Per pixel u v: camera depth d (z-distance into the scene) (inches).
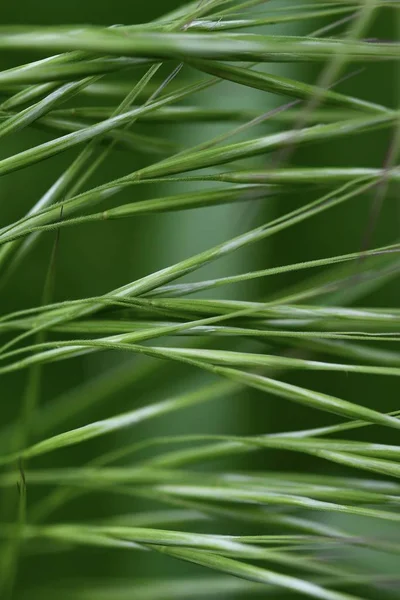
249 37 8.2
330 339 8.9
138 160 15.4
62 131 8.9
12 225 8.5
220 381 9.2
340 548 9.2
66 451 13.9
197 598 10.7
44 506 9.7
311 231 15.0
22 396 14.6
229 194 8.6
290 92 8.4
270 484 9.2
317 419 14.3
